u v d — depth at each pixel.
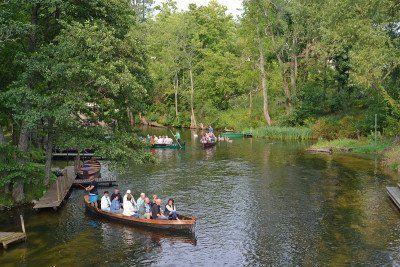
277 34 61.25
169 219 19.52
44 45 22.59
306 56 57.56
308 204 23.72
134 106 22.80
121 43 21.55
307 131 53.47
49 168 25.48
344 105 54.12
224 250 17.34
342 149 42.97
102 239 18.47
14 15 22.50
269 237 18.75
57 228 19.80
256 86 70.56
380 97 45.09
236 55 77.81
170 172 32.84
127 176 31.44
